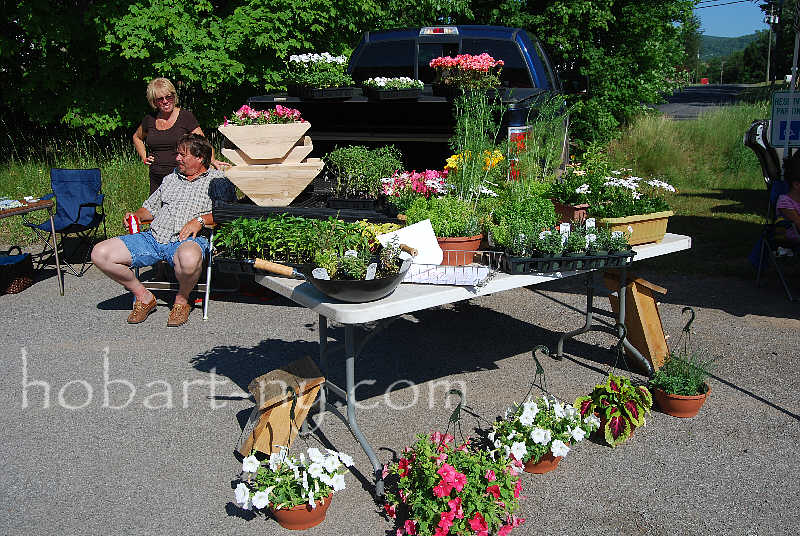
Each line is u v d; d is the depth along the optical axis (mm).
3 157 11172
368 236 3357
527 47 7305
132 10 10000
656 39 14391
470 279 3299
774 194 6297
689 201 9961
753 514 2977
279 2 10992
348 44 12570
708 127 12703
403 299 3045
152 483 3219
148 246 5270
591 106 13219
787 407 3938
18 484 3205
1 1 10312
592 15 13203
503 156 4469
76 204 6945
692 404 3777
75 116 10852
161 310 5637
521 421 3244
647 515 2971
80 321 5379
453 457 2920
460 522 2742
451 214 3625
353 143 6176
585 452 3477
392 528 2904
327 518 2971
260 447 3232
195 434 3650
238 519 2969
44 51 10602
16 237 7926
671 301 5871
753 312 5570
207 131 11680
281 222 3494
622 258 3717
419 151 5996
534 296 6055
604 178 4234
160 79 5895
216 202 3955
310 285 3262
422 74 7543
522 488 3164
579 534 2852
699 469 3314
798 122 5742
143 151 6230
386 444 3539
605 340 4969
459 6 13508
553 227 3863
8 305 5777
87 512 3004
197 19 10805
